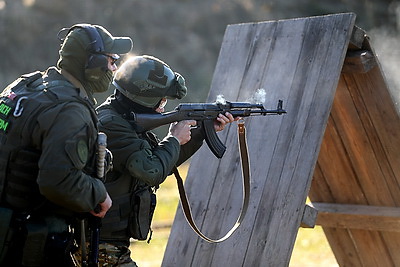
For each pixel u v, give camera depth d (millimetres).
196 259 13531
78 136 9016
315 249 22141
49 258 9336
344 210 14711
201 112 11547
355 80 13383
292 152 12633
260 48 14031
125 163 10453
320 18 13203
